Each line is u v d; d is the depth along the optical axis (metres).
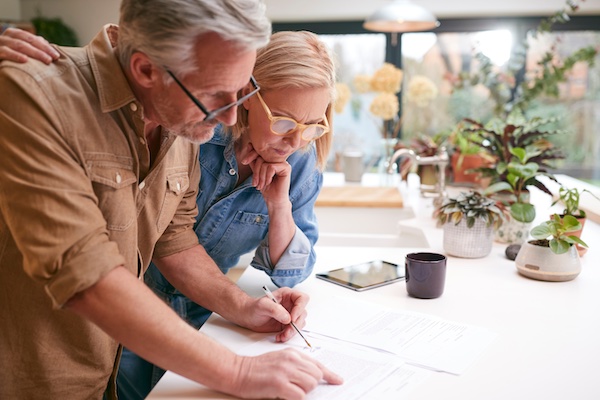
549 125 4.71
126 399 1.63
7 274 1.13
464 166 3.22
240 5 0.97
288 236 1.55
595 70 4.62
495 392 1.06
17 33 1.08
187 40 0.96
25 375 1.18
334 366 1.15
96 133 1.08
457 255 1.91
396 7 3.54
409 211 2.90
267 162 1.47
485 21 4.64
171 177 1.30
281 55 1.31
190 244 1.47
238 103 1.07
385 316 1.39
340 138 4.85
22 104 1.00
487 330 1.32
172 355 1.01
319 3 4.64
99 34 1.12
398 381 1.09
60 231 0.97
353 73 4.88
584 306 1.48
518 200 2.14
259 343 1.26
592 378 1.11
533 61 4.63
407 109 4.82
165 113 1.07
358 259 1.88
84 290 0.98
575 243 1.79
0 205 1.00
